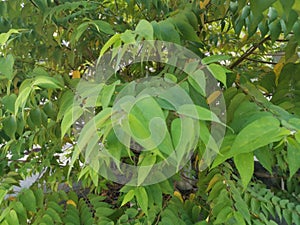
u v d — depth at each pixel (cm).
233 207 65
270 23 59
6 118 69
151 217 71
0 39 51
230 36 118
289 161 35
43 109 70
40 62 98
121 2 108
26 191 69
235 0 65
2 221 61
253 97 50
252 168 36
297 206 78
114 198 103
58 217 73
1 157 88
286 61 74
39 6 74
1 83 75
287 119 41
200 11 78
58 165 98
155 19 83
